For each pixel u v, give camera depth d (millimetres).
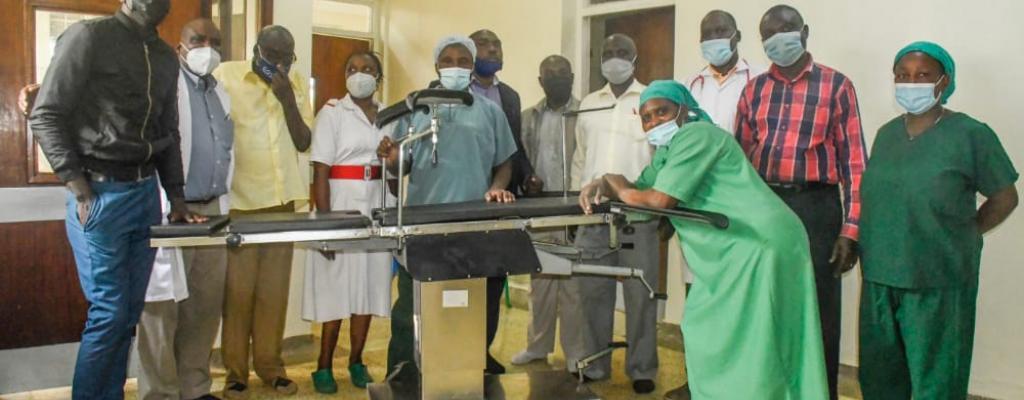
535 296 3830
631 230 2846
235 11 3904
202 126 2918
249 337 3295
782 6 2824
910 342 2557
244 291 3209
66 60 2279
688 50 4188
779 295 2324
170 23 3383
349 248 2459
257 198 3186
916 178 2496
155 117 2570
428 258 2344
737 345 2365
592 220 2535
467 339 2500
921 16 3324
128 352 2695
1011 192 2510
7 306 3131
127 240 2518
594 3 4750
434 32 5738
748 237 2350
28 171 3127
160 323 2803
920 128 2578
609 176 2582
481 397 2543
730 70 3270
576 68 4781
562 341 3609
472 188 2924
